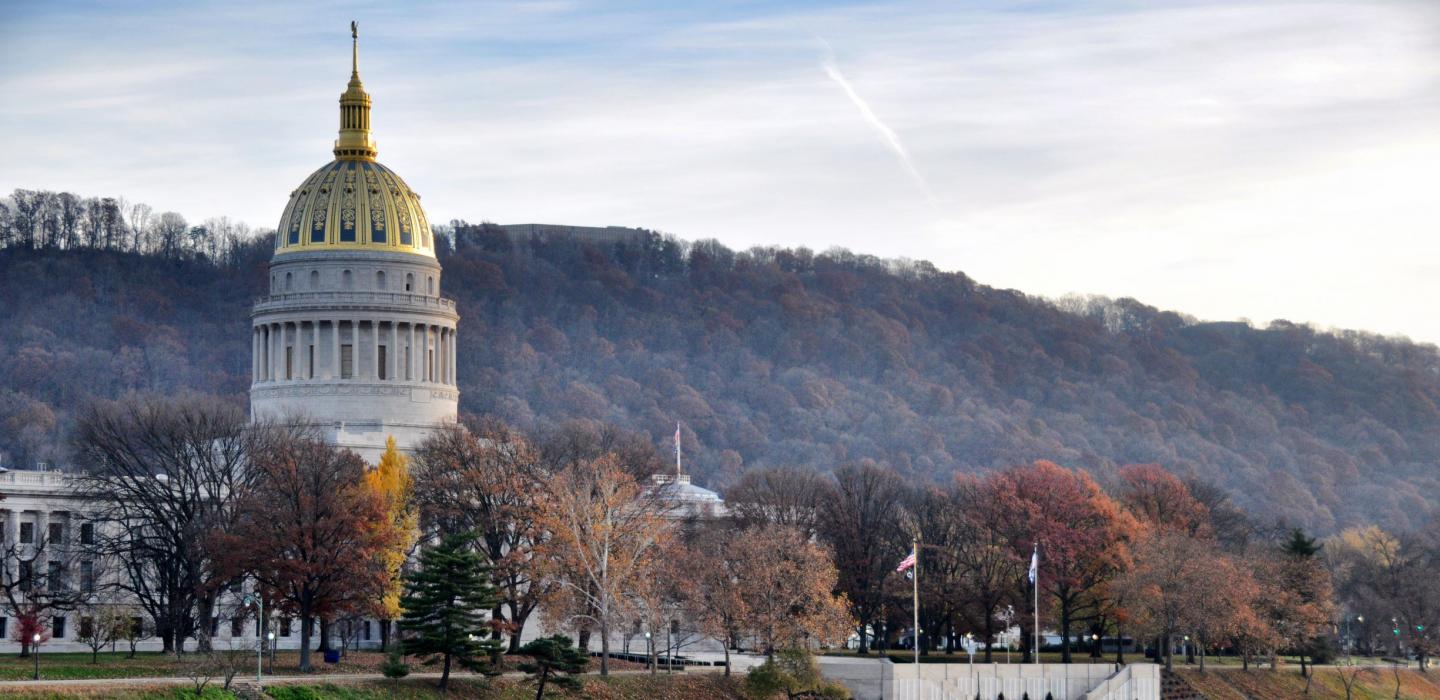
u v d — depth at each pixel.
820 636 177.25
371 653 182.62
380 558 173.62
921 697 181.12
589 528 172.88
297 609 166.88
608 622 171.38
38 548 196.62
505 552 195.50
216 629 195.12
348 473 190.88
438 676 161.62
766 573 176.25
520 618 180.00
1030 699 190.88
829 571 180.88
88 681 141.75
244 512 175.12
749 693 172.25
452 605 158.62
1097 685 194.88
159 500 191.12
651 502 192.88
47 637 191.75
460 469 193.88
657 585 181.00
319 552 165.00
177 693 141.38
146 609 188.00
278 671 160.88
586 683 166.25
